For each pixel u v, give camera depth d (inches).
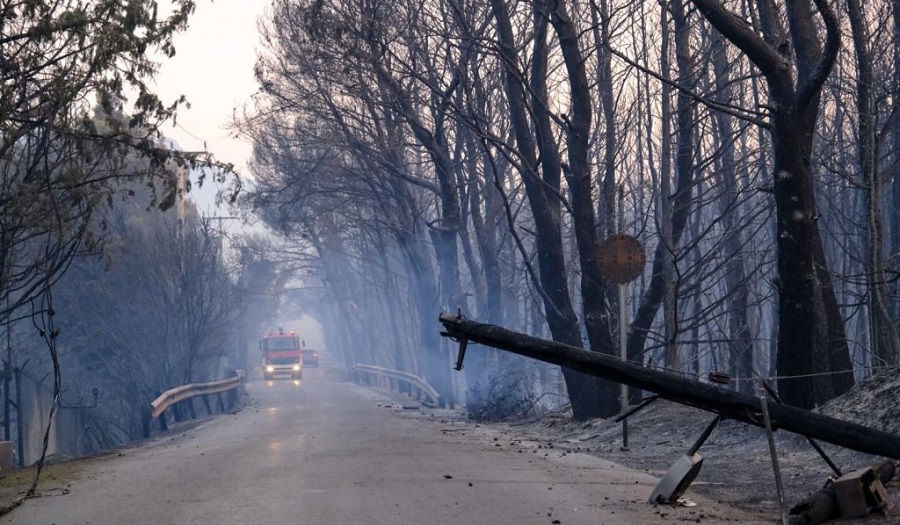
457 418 1163.3
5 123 681.6
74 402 1707.7
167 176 826.8
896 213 1301.7
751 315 1531.7
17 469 615.8
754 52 545.0
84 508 391.5
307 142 1409.9
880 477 350.9
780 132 548.7
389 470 488.1
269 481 448.8
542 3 872.3
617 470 495.8
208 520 348.8
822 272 678.5
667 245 851.4
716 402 344.2
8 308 762.8
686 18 940.0
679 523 328.2
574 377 880.3
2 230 745.0
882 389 488.4
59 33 688.4
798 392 546.6
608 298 984.3
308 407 1403.8
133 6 697.6
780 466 470.3
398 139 1348.4
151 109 766.5
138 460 598.5
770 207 1011.9
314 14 1005.8
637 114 1181.7
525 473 477.7
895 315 1126.4
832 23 509.7
